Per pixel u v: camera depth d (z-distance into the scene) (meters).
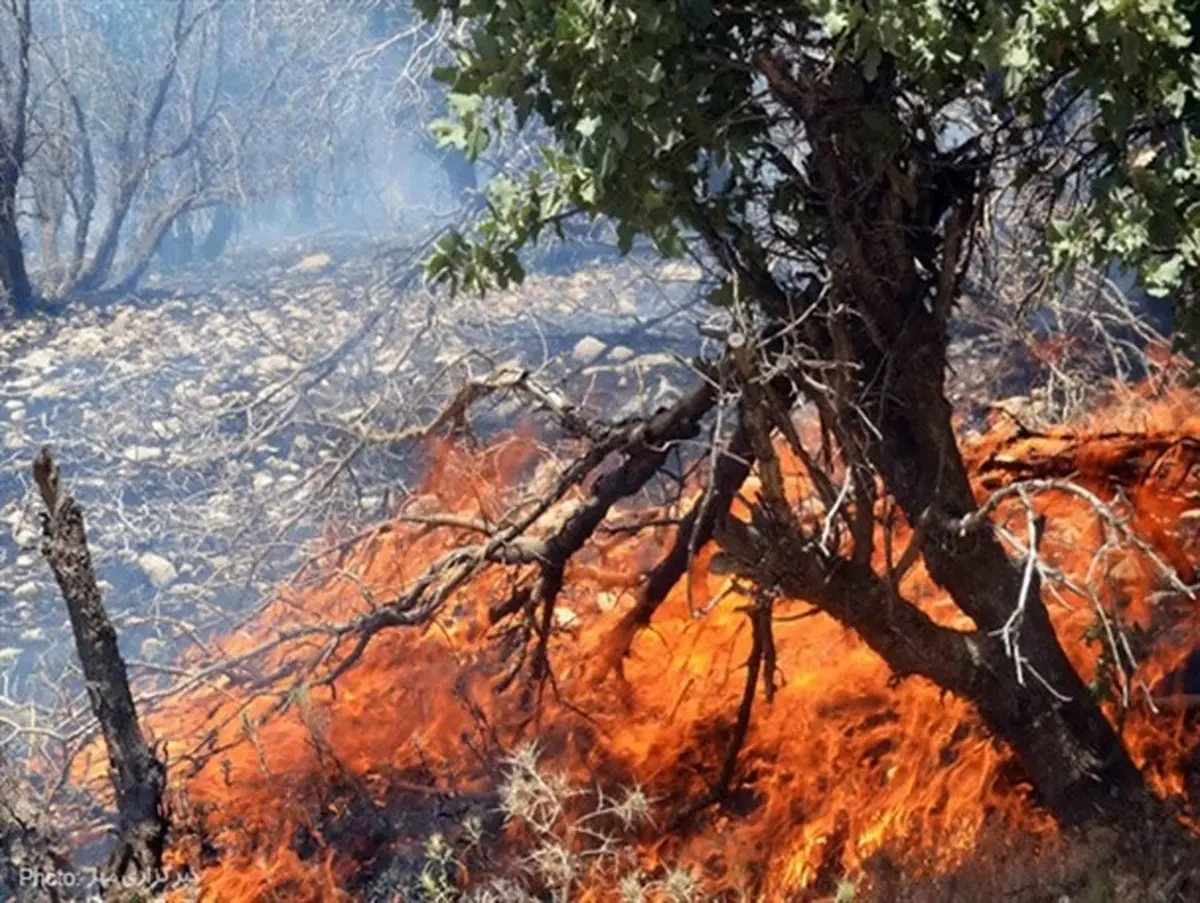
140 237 15.23
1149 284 3.92
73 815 5.90
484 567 5.96
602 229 14.18
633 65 4.09
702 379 5.39
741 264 4.89
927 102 4.35
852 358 4.78
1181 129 3.98
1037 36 3.78
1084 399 8.62
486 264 4.75
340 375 11.21
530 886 5.31
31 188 16.67
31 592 8.50
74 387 11.55
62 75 14.82
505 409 9.73
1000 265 8.35
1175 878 4.62
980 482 6.01
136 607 8.16
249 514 8.57
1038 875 4.74
